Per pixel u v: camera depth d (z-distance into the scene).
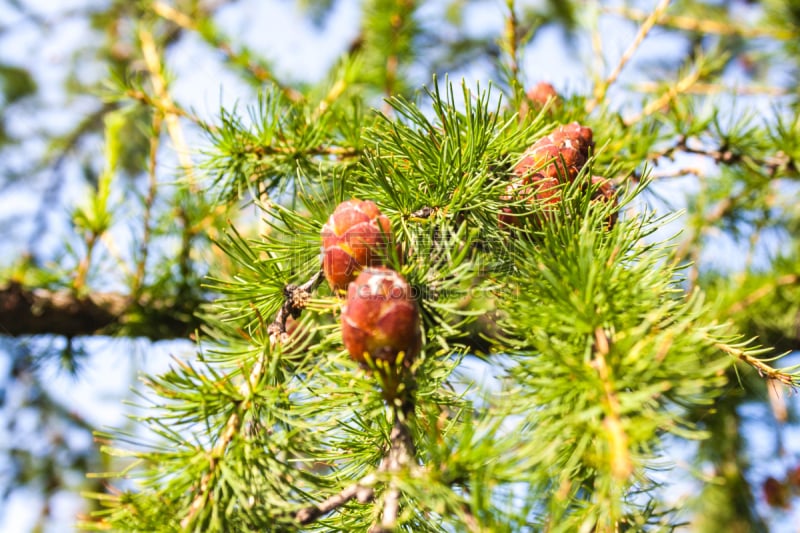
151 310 0.58
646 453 0.36
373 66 0.61
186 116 0.52
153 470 0.37
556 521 0.36
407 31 0.63
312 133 0.48
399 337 0.37
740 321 0.62
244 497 0.37
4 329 0.58
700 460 0.68
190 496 0.37
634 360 0.35
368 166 0.42
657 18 0.52
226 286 0.42
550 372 0.36
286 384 0.39
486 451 0.35
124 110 0.53
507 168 0.42
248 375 0.38
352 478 0.40
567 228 0.38
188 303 0.58
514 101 0.49
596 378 0.35
